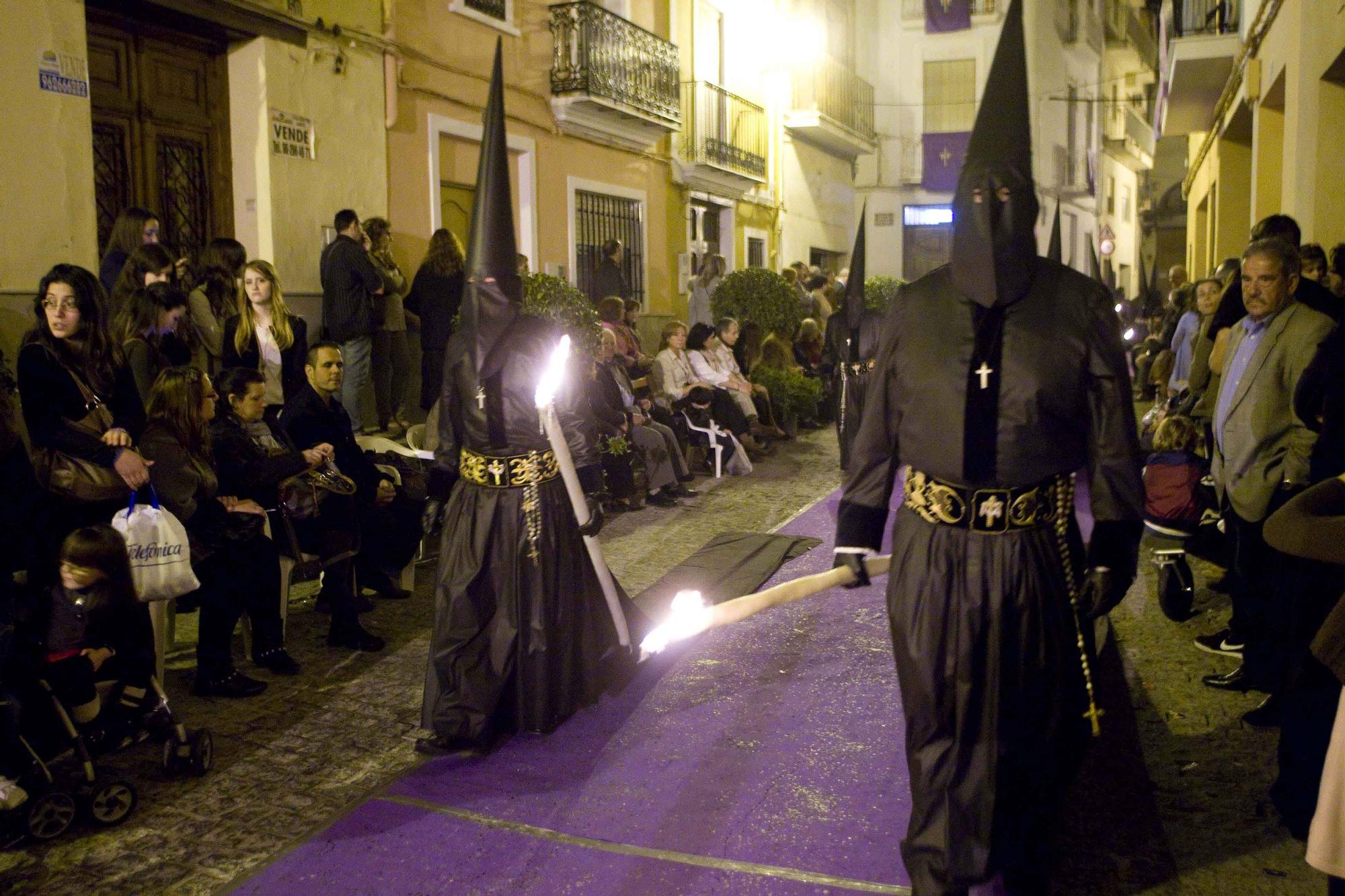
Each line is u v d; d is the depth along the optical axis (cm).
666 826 343
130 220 627
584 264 1371
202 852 335
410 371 985
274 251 866
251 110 858
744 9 1811
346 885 313
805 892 303
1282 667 380
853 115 2322
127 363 470
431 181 1059
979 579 260
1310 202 858
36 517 380
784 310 1383
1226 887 304
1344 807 244
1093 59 3034
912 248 2636
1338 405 324
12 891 312
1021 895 270
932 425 262
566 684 415
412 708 450
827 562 701
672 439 909
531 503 402
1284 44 980
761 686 468
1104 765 386
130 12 758
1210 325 618
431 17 1052
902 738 410
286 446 529
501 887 311
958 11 2550
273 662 489
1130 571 261
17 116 646
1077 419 261
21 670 343
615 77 1321
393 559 604
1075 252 3039
